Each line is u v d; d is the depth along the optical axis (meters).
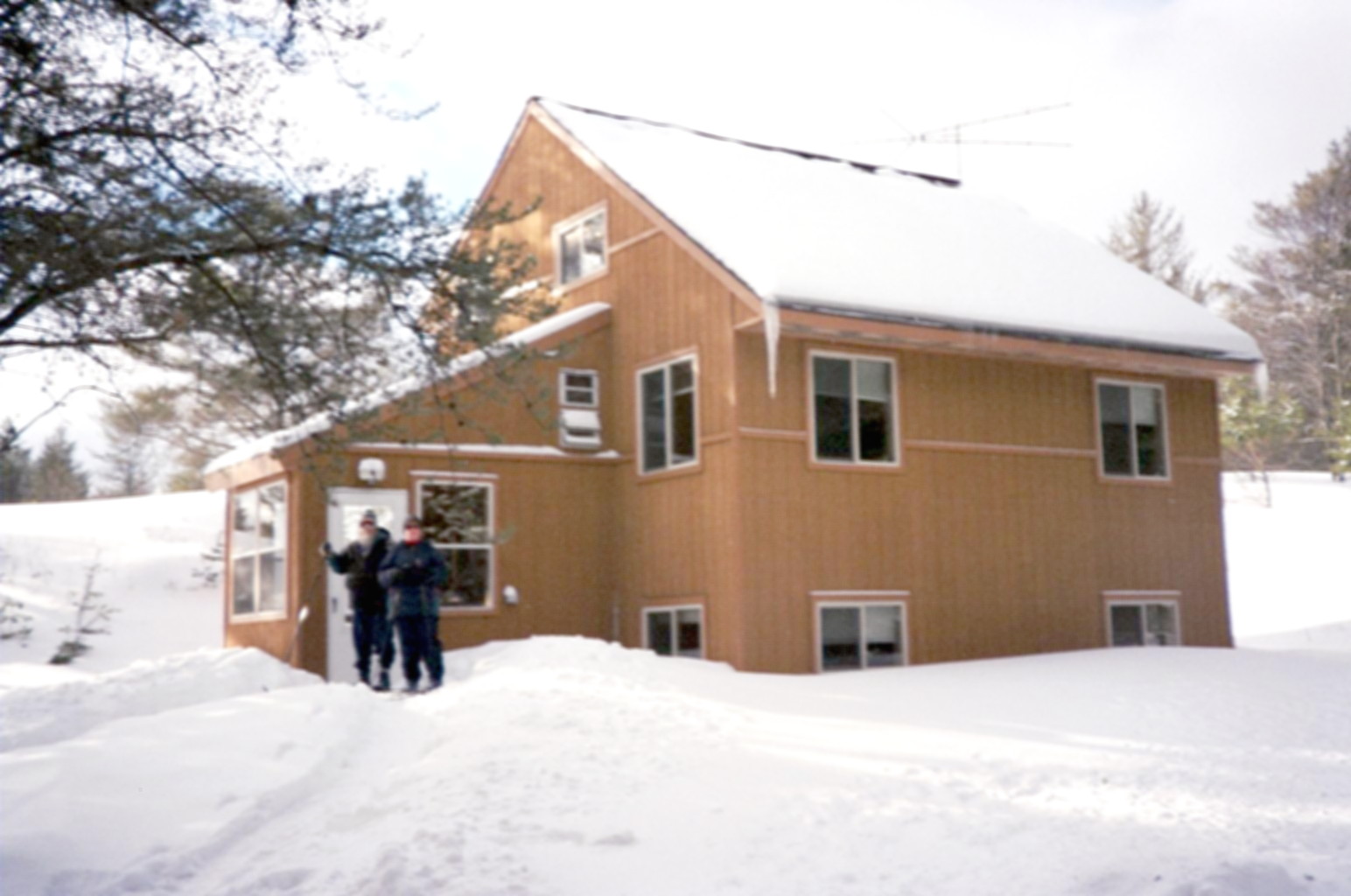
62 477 53.44
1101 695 13.05
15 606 21.64
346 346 11.17
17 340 9.83
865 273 17.08
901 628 17.14
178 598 23.75
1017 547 18.42
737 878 6.43
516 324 19.45
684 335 17.14
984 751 9.80
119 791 8.13
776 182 20.25
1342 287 53.00
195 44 9.59
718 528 16.34
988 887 6.12
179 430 25.62
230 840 7.53
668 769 8.96
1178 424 20.52
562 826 7.35
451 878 6.34
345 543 16.27
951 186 24.59
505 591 17.17
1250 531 34.03
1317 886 5.93
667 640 17.31
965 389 18.25
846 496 16.92
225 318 10.51
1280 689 13.52
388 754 9.86
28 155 8.95
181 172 9.62
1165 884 5.83
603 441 18.31
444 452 16.95
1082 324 18.44
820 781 8.61
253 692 13.73
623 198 18.50
